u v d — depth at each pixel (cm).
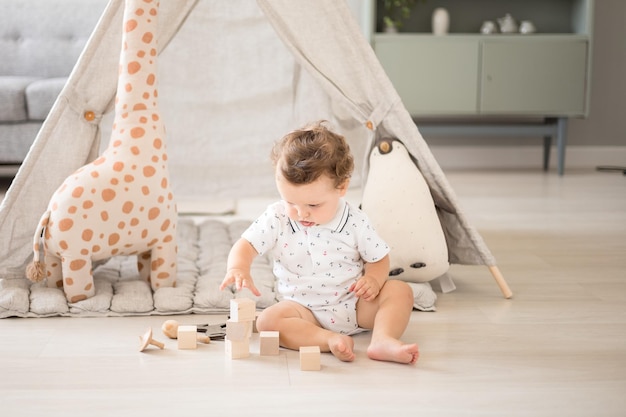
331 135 153
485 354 154
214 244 237
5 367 144
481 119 448
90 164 180
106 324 171
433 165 203
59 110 188
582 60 408
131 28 184
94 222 175
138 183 179
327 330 155
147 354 152
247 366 146
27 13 386
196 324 173
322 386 136
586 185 385
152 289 189
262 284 191
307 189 149
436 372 143
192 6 200
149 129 184
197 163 301
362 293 156
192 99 292
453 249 210
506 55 405
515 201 338
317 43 203
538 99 409
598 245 257
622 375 143
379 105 205
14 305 174
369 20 402
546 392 134
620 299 195
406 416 124
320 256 160
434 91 405
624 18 447
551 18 438
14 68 383
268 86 291
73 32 388
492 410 127
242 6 280
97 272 204
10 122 333
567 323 175
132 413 125
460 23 438
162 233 185
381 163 204
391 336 152
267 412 125
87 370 143
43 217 175
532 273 221
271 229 160
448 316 180
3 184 363
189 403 129
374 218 196
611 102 453
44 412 125
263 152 301
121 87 185
